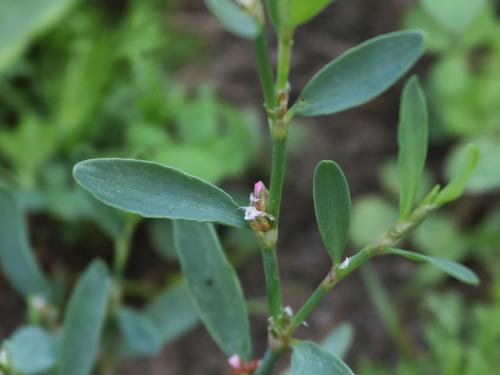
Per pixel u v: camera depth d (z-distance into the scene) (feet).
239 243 0.76
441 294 0.76
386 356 0.73
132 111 0.77
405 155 0.34
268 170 0.80
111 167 0.32
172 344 0.72
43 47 0.82
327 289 0.36
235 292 0.43
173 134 0.79
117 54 0.78
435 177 0.83
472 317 0.71
